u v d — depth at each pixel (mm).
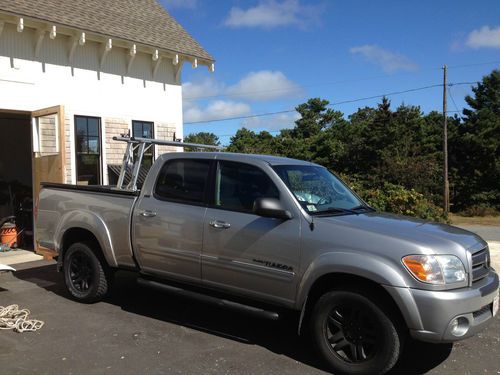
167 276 5297
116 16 11812
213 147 7082
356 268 3982
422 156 33188
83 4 11297
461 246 4059
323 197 4871
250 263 4598
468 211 32719
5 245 10367
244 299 4797
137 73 11906
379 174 31688
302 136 52688
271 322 5488
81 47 10719
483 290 3994
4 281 7344
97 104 11047
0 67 9352
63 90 10383
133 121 11859
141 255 5449
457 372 4223
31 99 9828
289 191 4570
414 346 4816
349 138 37719
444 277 3822
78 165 10695
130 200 5621
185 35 13234
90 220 5902
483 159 34188
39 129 9703
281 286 4430
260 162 4883
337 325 4148
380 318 3924
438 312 3725
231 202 4875
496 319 5734
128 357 4430
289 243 4375
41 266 8570
